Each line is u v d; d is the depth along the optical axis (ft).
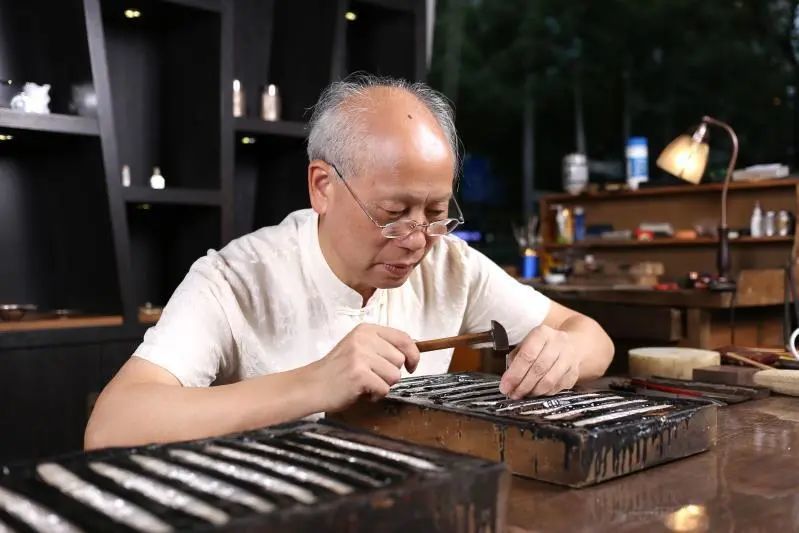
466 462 2.71
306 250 5.24
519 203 17.85
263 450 2.96
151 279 12.97
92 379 10.82
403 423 4.01
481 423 3.71
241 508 2.35
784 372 5.78
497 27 17.62
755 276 11.31
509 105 17.69
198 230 12.48
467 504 2.56
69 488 2.55
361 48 15.11
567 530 2.93
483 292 6.13
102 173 10.82
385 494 2.36
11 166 11.43
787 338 9.36
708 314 11.18
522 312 6.11
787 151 14.78
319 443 3.04
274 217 13.93
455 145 4.83
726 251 11.78
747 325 11.92
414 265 4.59
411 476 2.52
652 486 3.45
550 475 3.48
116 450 2.93
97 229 11.12
